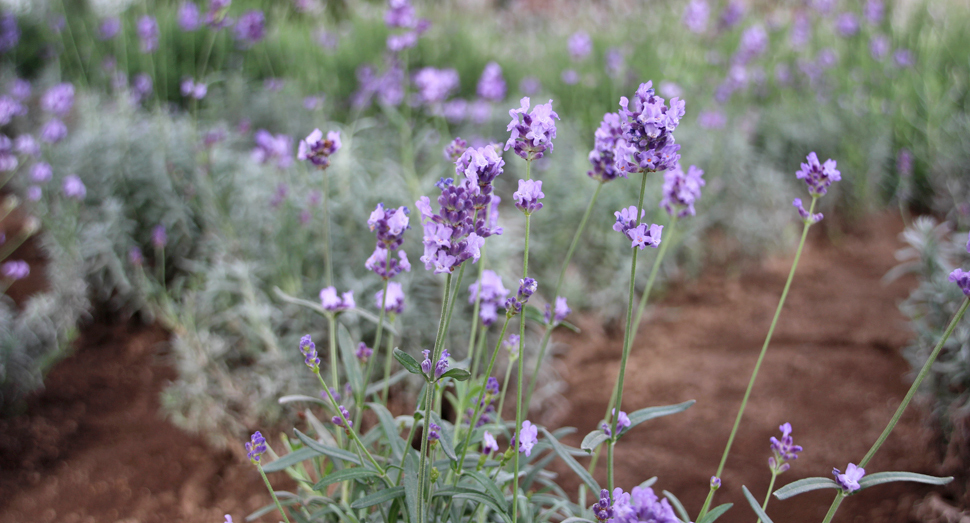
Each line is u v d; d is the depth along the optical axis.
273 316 2.99
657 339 3.58
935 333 2.56
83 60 5.47
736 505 2.43
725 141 4.73
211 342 2.86
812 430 2.79
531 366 3.19
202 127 4.26
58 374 3.14
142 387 3.10
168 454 2.72
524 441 1.54
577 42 5.08
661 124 1.35
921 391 2.60
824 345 3.38
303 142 1.97
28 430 2.81
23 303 3.52
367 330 3.04
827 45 6.54
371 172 3.93
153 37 3.99
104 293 3.50
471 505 1.87
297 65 5.25
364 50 6.00
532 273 3.75
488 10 8.93
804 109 5.41
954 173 4.59
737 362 3.30
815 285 4.00
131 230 3.52
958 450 2.38
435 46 5.95
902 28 6.33
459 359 3.14
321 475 1.94
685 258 4.16
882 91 5.55
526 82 5.23
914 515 2.30
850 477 1.40
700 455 2.70
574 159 4.21
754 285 4.07
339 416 1.55
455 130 5.00
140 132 3.96
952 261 3.15
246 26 3.95
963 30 6.12
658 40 6.39
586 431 2.89
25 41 6.02
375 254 1.70
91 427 2.86
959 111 5.16
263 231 3.30
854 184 4.70
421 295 3.17
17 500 2.49
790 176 4.93
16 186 4.47
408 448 1.57
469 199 1.27
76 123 4.73
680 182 1.88
